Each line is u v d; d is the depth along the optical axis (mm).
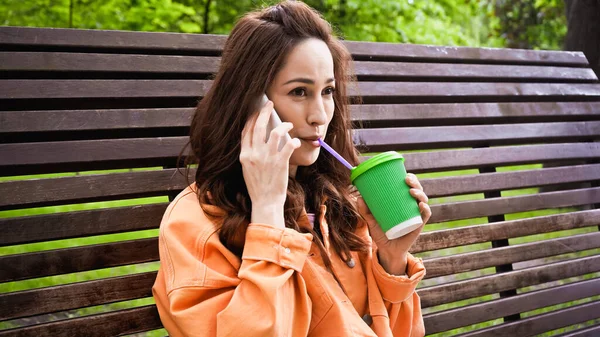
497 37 8914
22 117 1741
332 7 5281
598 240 2744
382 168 1471
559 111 2779
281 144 1455
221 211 1495
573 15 5133
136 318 1799
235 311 1308
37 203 1714
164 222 1499
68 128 1792
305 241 1411
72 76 1867
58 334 1690
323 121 1509
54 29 1867
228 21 5379
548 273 2572
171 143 1920
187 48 2049
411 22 5719
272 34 1480
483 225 2443
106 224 1791
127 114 1880
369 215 1662
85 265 1749
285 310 1358
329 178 1758
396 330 1721
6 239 1669
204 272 1382
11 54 1782
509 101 2719
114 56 1916
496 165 2539
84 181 1779
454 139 2451
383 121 2332
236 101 1510
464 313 2328
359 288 1647
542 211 5289
